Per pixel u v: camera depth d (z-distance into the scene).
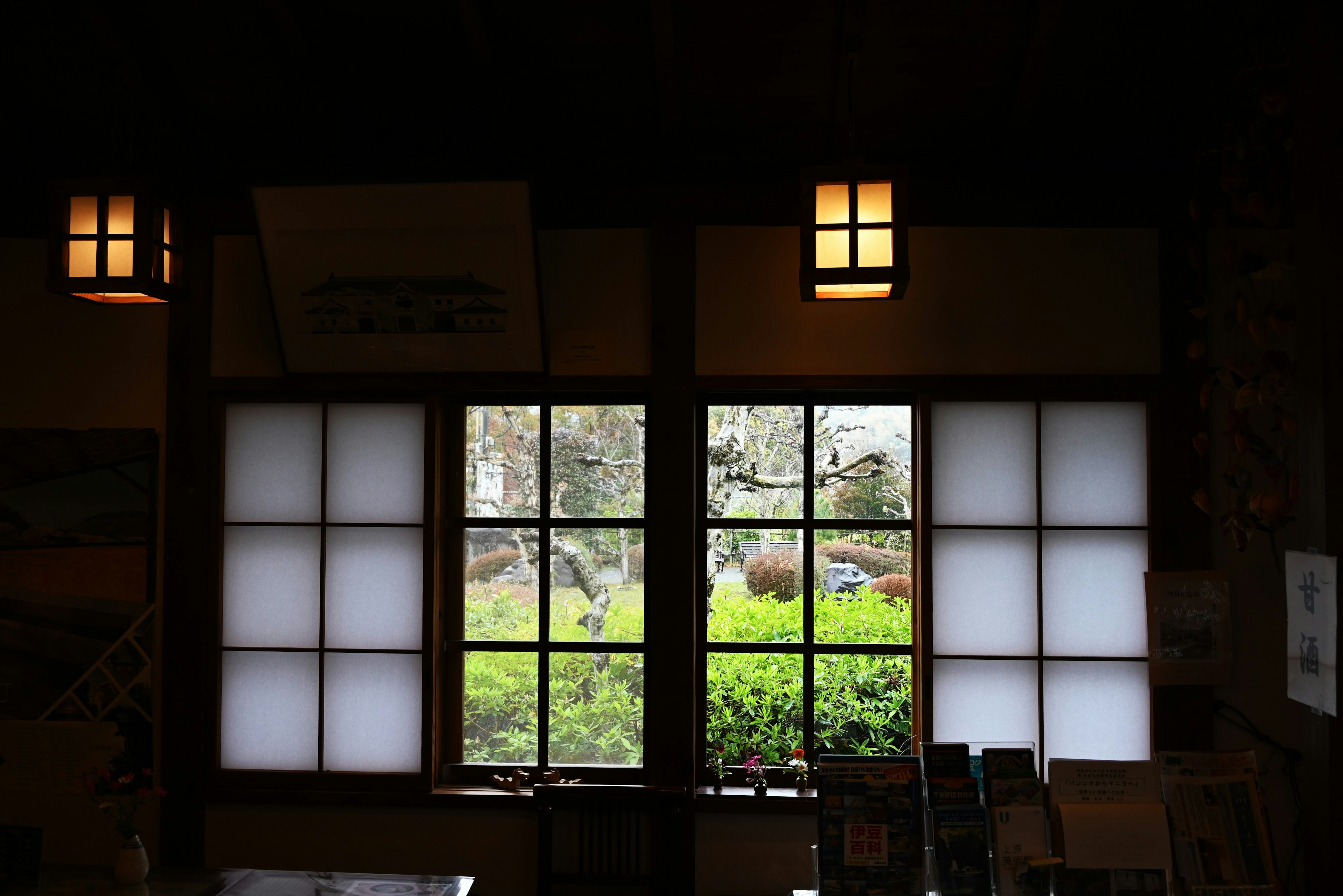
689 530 3.02
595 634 3.14
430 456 3.11
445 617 3.18
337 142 3.20
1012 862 2.29
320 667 3.11
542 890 2.88
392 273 2.98
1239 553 2.90
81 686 3.10
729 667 3.12
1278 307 2.68
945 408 3.04
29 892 2.49
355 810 3.05
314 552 3.15
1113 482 3.00
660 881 2.89
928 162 3.11
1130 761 2.39
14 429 3.16
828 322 3.04
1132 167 3.01
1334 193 2.24
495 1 2.78
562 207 3.12
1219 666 2.88
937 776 2.38
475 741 3.17
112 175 2.56
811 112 3.05
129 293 2.38
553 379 3.08
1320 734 2.32
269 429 3.18
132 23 2.88
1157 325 2.98
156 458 3.16
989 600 3.00
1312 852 2.36
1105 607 2.97
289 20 2.82
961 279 3.03
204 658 3.10
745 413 3.16
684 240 3.07
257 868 3.05
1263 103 2.48
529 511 3.18
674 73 2.87
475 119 3.12
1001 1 2.70
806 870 2.93
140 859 2.58
